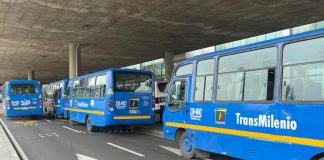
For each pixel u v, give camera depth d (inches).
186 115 402.3
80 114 781.3
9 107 1070.4
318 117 246.5
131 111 642.2
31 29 1020.5
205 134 367.2
